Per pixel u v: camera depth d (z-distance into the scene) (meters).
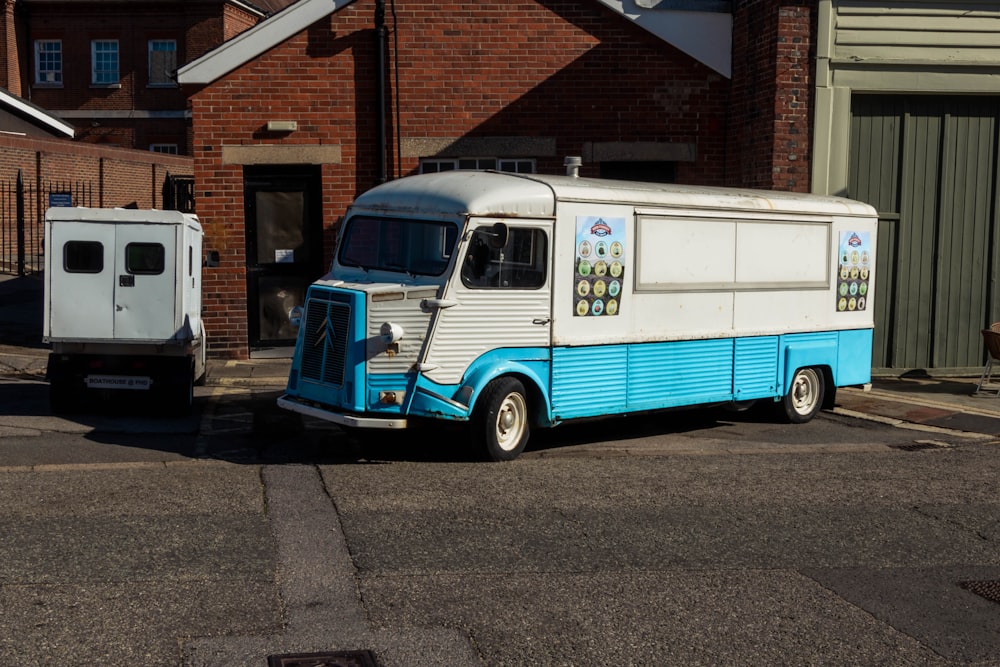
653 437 11.28
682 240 10.94
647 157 15.92
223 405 12.55
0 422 11.07
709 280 11.19
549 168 15.82
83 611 5.75
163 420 11.51
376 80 15.30
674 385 11.00
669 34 15.80
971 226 15.22
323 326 9.59
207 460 9.45
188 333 11.82
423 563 6.70
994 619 6.12
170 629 5.55
